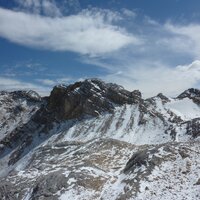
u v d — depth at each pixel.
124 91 117.12
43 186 54.66
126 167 61.97
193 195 47.09
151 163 57.69
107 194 52.34
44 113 129.38
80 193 52.56
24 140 120.75
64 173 58.66
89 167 62.00
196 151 61.00
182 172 54.34
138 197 48.94
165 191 49.50
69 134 106.38
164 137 89.56
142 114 105.69
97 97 115.75
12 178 63.72
